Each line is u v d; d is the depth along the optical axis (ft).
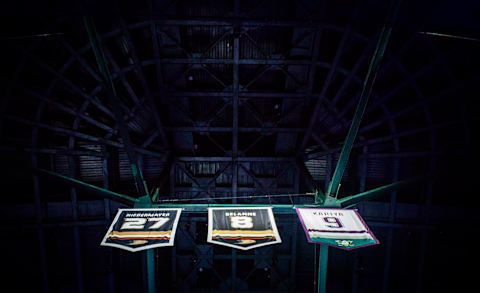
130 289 51.62
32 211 45.50
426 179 28.60
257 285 55.52
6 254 45.37
